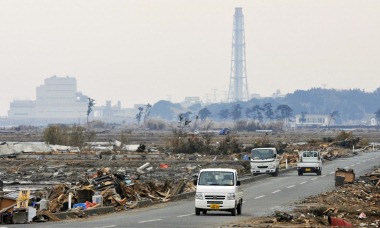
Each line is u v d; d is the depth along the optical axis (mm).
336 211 91438
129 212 96938
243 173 187125
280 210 95875
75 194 104562
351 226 76188
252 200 113750
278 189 136125
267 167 176375
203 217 87500
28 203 90938
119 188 112562
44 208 93562
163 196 120500
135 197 112562
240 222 79938
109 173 123875
